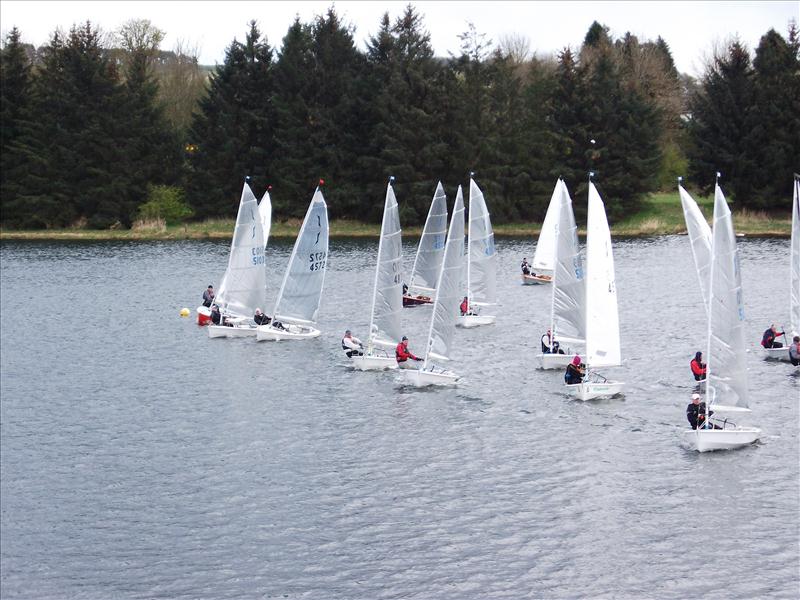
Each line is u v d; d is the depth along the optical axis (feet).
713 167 473.67
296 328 240.94
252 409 180.45
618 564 117.80
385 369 206.39
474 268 251.19
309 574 118.42
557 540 124.36
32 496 142.51
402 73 495.00
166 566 121.70
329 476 147.13
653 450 152.76
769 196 466.29
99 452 160.04
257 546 125.90
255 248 245.86
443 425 168.04
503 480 143.23
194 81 603.67
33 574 120.37
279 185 512.63
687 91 616.39
